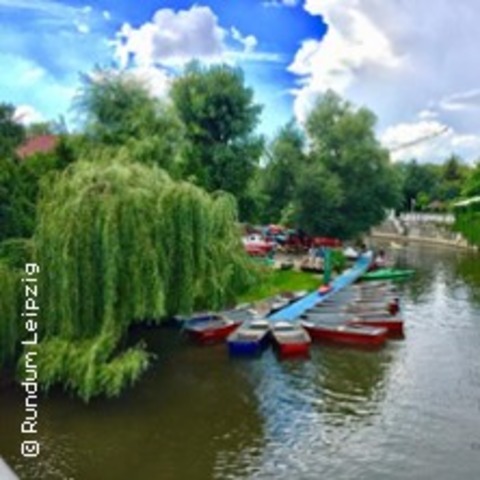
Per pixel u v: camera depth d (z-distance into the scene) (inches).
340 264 1724.9
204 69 1679.4
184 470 570.6
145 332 971.9
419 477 555.8
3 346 659.4
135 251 679.7
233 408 719.1
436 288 1590.8
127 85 1263.5
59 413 674.8
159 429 654.5
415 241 3021.7
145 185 724.7
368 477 556.1
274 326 1007.6
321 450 612.1
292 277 1578.5
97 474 561.3
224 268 817.5
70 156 944.3
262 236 2203.5
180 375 837.2
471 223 2541.8
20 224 782.5
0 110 1043.3
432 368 884.6
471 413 708.0
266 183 2112.5
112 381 643.5
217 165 1644.9
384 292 1386.6
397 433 651.5
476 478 553.6
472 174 3046.3
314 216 2078.0
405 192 3964.1
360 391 784.3
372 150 2159.2
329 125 2187.5
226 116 1662.2
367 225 2185.0
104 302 668.7
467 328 1135.6
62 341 660.7
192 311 777.6
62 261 658.8
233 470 570.6
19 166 869.2
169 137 1246.3
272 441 632.4
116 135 1165.7
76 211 668.7
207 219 756.0
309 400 752.3
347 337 997.2
